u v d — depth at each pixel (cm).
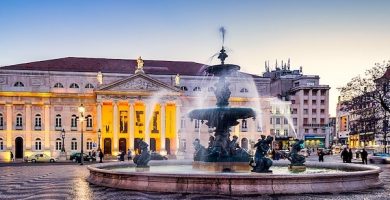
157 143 9188
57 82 9038
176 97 8981
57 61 9425
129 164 3147
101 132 8700
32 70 8919
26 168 4391
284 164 3188
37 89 8912
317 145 12050
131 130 8800
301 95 12119
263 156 2266
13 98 8781
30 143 8812
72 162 6112
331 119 14850
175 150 9006
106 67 9462
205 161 2525
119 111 9106
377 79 5334
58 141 8956
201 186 1827
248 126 9756
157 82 8888
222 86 2647
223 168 2461
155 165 3203
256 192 1788
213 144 2570
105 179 2217
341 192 1878
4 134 8725
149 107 8950
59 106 9000
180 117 9162
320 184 1873
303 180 1845
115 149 8775
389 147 8338
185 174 1847
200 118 2647
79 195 1847
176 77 9069
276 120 11494
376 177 2191
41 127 8894
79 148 9012
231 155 2497
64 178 2853
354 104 5566
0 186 2352
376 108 5575
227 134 2575
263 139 2278
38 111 8925
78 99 9075
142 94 8838
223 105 2647
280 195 1778
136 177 1972
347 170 2753
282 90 12669
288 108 11538
